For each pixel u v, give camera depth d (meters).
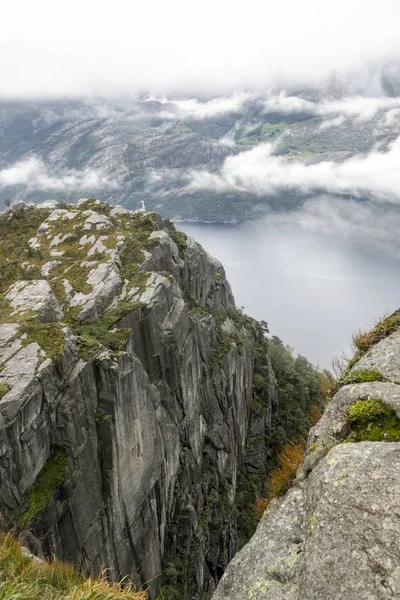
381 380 10.85
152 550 41.25
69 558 29.55
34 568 12.28
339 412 10.38
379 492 7.65
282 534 8.86
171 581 44.56
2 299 36.09
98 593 10.09
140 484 38.00
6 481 25.73
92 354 32.50
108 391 32.81
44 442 28.48
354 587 6.69
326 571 7.10
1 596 9.14
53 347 30.42
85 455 31.14
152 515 41.19
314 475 9.11
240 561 8.93
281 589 7.82
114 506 34.16
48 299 35.75
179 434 49.47
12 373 27.86
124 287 43.91
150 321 41.78
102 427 32.56
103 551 33.44
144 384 38.41
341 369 13.73
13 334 31.08
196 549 49.47
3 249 51.19
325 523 7.71
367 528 7.24
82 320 37.66
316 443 10.05
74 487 29.75
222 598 8.48
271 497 11.15
